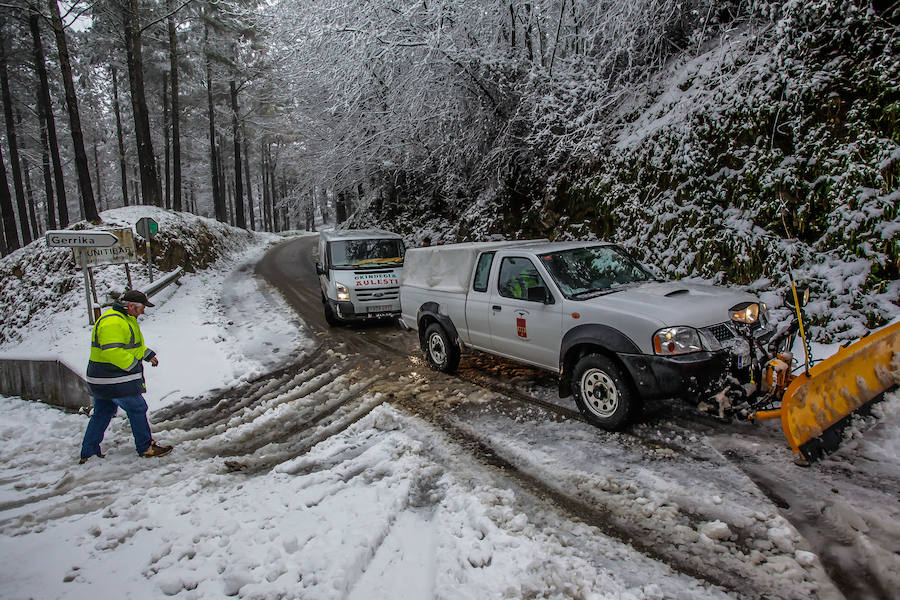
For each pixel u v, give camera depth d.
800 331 3.93
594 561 2.86
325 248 11.04
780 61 7.21
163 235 19.70
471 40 11.52
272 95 32.25
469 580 2.79
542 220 11.31
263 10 16.47
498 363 7.08
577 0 10.38
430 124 13.40
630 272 5.53
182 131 39.84
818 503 3.19
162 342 9.70
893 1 6.37
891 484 3.27
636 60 10.09
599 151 10.01
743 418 4.22
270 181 58.41
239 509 3.84
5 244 28.52
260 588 2.87
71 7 18.00
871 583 2.51
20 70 28.02
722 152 7.79
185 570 3.12
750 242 7.00
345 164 18.45
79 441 5.71
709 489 3.47
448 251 6.71
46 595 2.99
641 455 4.05
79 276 16.33
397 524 3.45
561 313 4.88
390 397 6.14
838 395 3.76
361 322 11.08
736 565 2.74
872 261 5.74
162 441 5.51
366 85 12.54
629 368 4.19
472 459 4.28
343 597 2.77
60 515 4.02
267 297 15.14
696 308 4.22
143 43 30.19
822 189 6.36
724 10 9.05
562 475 3.86
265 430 5.59
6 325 16.89
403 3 11.43
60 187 24.23
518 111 11.04
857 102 6.25
